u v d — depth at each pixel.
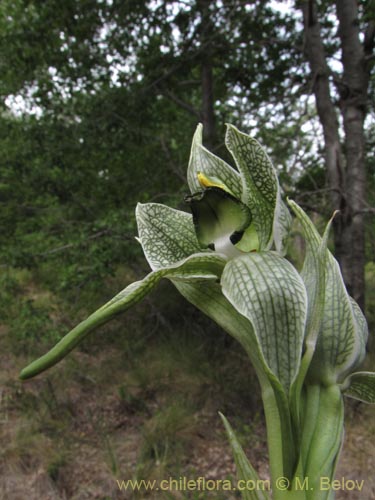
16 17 6.19
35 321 5.66
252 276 1.11
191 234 1.48
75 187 6.96
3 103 6.54
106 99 6.57
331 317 1.22
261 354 1.01
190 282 1.25
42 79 6.50
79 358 6.81
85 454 4.66
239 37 6.61
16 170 6.70
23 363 6.58
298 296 1.07
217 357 6.39
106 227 5.79
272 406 1.15
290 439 1.01
